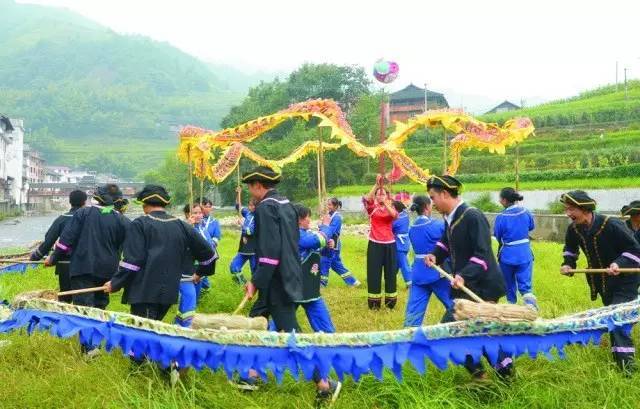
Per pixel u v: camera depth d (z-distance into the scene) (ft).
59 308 17.04
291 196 161.27
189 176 35.42
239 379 17.46
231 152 44.78
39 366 19.11
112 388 16.29
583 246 21.22
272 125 38.40
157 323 15.99
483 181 123.95
